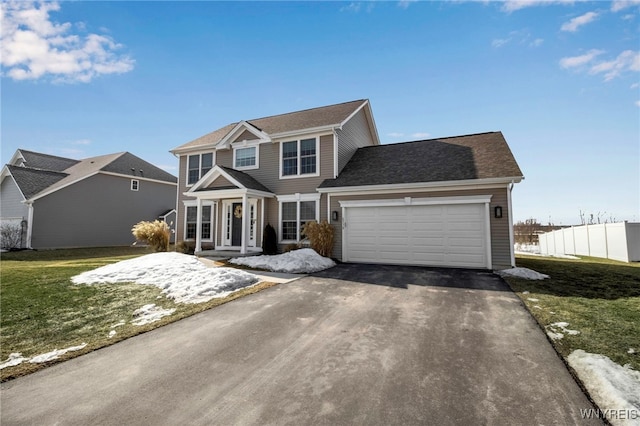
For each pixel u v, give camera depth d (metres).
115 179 23.58
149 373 3.58
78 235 21.22
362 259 11.86
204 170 16.48
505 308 5.70
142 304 6.42
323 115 15.39
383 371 3.46
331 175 13.18
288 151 14.20
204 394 3.09
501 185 10.04
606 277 8.45
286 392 3.07
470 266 10.27
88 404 2.97
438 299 6.43
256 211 14.55
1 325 5.33
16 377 3.57
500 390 3.02
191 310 5.98
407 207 11.30
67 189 20.80
